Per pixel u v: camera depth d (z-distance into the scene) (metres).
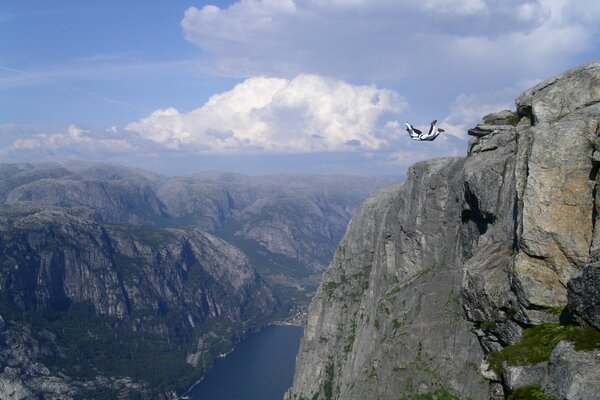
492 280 35.72
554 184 32.22
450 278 106.31
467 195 49.34
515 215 36.97
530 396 28.33
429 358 99.25
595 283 27.48
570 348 27.75
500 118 53.25
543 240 32.00
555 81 39.44
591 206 31.28
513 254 35.00
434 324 102.12
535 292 31.94
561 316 30.86
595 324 27.88
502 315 34.66
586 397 25.50
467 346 92.12
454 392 89.38
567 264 31.36
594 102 34.19
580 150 32.03
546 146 32.91
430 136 37.59
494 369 32.34
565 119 33.94
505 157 44.00
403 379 101.81
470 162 49.38
